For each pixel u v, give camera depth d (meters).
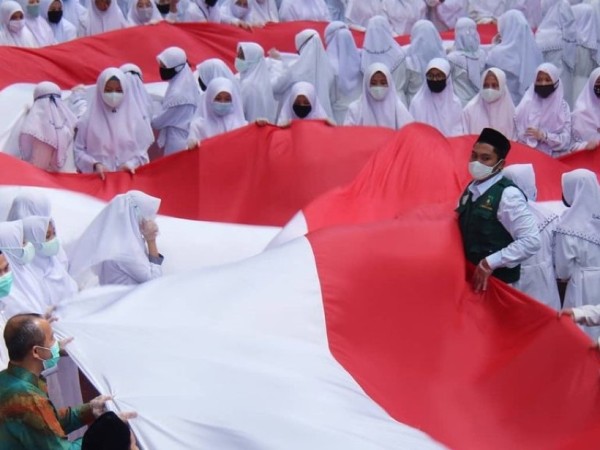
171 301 5.20
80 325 4.92
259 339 5.04
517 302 5.60
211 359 4.80
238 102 9.20
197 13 12.85
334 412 4.68
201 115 9.13
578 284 6.50
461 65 10.87
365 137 8.09
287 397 4.66
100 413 4.51
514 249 5.67
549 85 9.14
